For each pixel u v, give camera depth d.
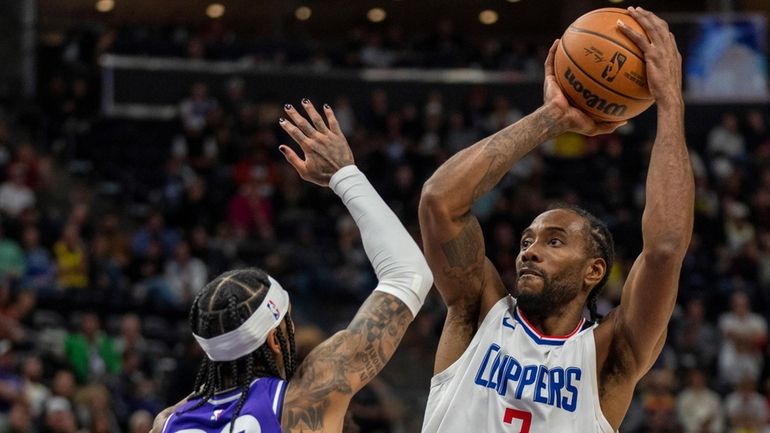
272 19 39.03
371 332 5.18
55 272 21.31
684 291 24.47
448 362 6.09
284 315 5.16
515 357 5.84
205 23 38.47
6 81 30.80
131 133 28.92
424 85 31.70
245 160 26.81
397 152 28.05
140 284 21.92
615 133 29.81
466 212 6.05
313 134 5.60
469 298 6.16
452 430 5.84
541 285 5.91
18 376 16.23
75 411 15.70
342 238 24.27
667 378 19.17
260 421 4.96
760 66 31.33
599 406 5.77
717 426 19.34
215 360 5.11
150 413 16.92
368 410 14.86
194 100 29.09
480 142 6.06
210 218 25.11
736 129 30.42
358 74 31.50
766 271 25.12
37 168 25.55
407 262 5.31
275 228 25.38
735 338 21.53
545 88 6.23
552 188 27.34
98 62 31.30
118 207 26.73
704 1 38.31
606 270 6.09
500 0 38.69
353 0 38.59
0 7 31.08
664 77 5.97
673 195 5.75
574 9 38.84
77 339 17.52
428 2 38.81
